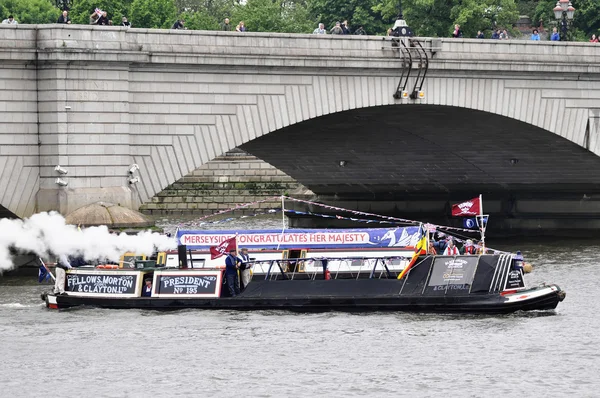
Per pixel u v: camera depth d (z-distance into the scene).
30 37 173.12
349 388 119.75
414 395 117.69
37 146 175.38
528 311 152.00
